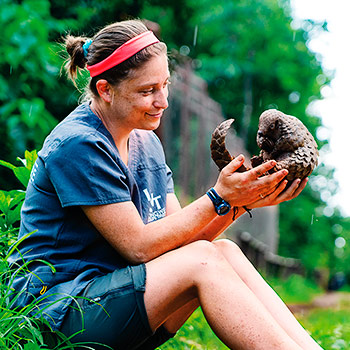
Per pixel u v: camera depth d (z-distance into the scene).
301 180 2.99
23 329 2.81
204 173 11.72
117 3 8.12
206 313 2.70
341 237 24.48
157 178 3.28
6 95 6.24
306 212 20.83
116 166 2.94
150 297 2.74
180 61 10.70
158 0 10.52
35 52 6.35
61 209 2.94
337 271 24.86
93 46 3.01
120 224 2.86
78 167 2.88
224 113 17.45
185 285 2.73
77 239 2.94
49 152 2.93
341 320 8.45
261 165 2.80
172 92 9.97
